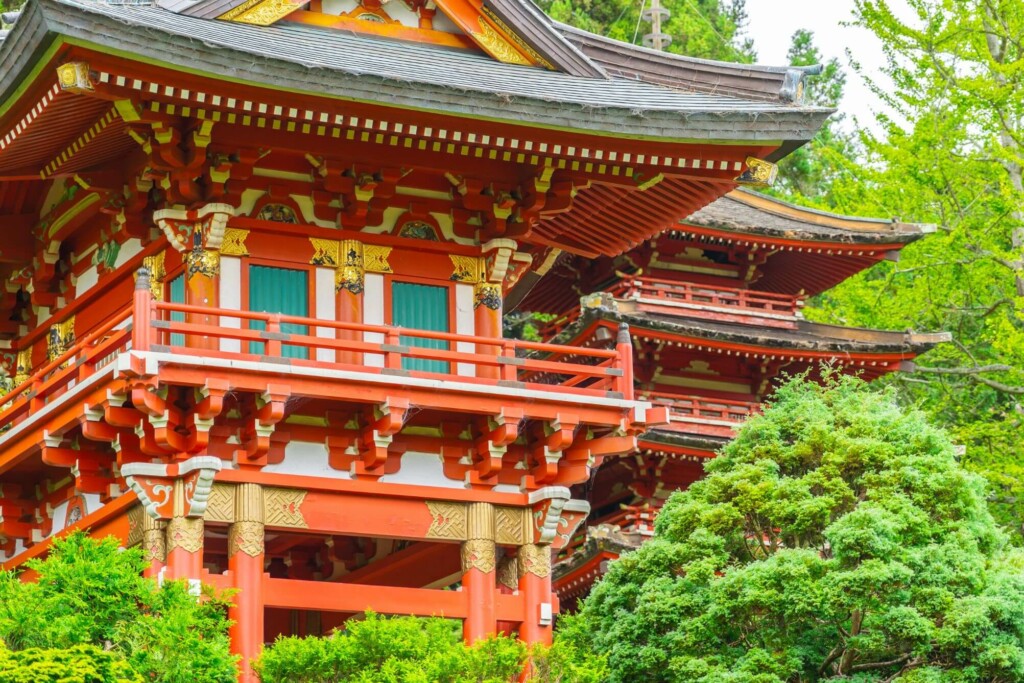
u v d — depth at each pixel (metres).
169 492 22.09
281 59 21.41
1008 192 44.81
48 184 26.50
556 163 24.55
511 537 24.19
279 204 24.16
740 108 24.42
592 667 22.36
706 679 24.20
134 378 21.36
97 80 20.98
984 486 26.09
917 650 24.19
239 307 23.58
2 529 25.50
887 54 47.56
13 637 18.23
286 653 20.48
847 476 26.62
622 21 60.50
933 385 50.84
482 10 26.02
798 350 46.06
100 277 25.72
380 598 23.09
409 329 23.44
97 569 19.02
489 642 21.03
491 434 23.81
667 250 48.50
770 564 24.64
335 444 23.28
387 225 24.97
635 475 44.62
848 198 52.81
